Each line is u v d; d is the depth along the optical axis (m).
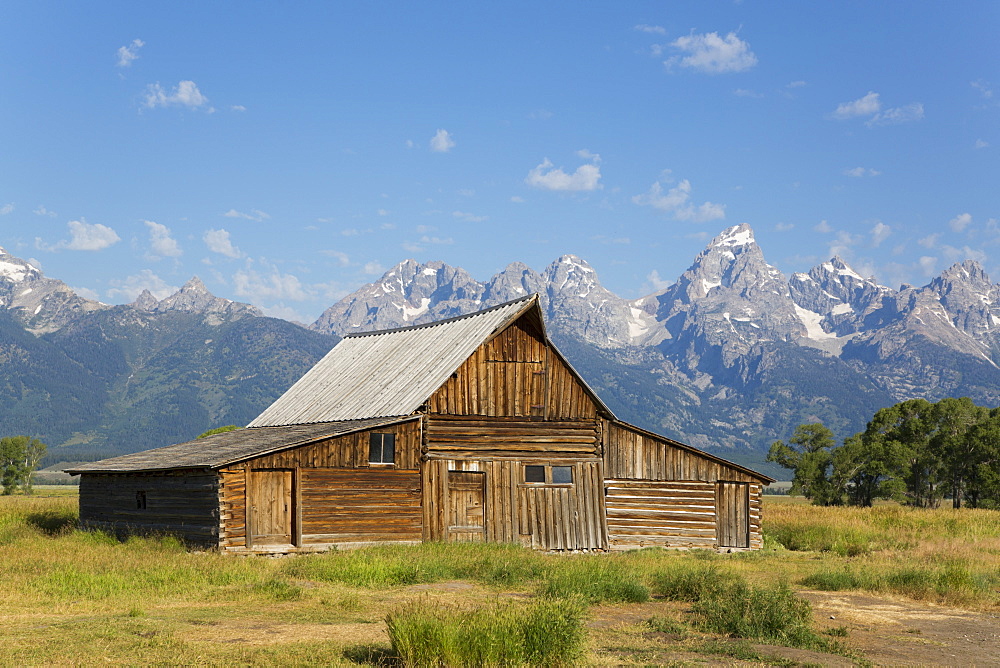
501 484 38.09
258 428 46.38
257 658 14.83
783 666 15.91
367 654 15.38
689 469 41.38
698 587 23.06
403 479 36.22
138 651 15.09
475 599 21.73
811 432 118.88
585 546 39.03
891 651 17.86
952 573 26.12
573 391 40.00
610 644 17.33
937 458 111.12
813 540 41.72
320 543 33.88
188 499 33.84
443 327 44.09
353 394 42.94
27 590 21.25
